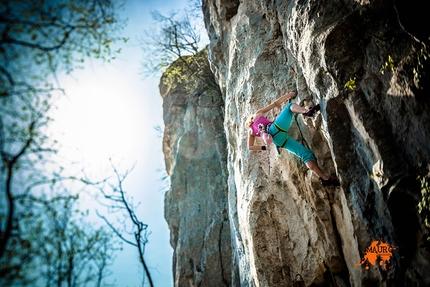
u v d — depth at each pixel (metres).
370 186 6.57
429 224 5.55
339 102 6.95
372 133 6.30
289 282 8.49
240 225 10.46
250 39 10.51
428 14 5.41
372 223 6.53
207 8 14.59
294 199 8.62
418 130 5.68
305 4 7.54
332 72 6.82
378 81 6.32
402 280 5.98
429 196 5.48
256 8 10.74
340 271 7.92
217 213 17.06
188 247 17.08
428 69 5.47
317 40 7.03
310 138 8.20
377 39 6.28
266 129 8.02
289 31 8.21
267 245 8.78
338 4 7.04
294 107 7.72
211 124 18.92
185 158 19.00
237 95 10.48
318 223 8.08
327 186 7.84
